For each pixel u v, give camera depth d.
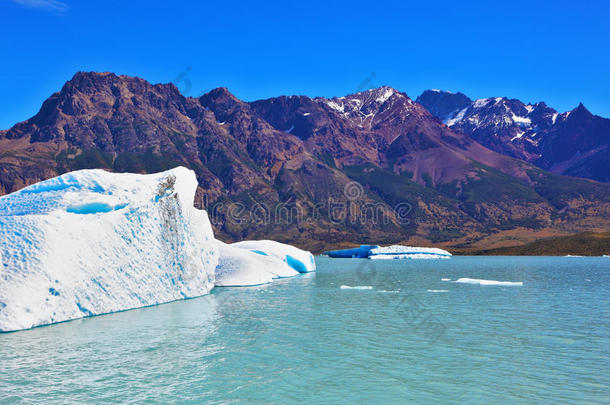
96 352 18.03
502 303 33.28
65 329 21.86
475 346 19.61
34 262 22.45
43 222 23.81
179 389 13.92
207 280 38.03
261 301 34.28
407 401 13.06
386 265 97.25
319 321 25.58
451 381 14.84
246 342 20.22
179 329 22.80
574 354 18.17
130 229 28.70
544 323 25.05
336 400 13.15
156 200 31.27
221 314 27.45
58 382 14.42
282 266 63.53
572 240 148.12
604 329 23.31
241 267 49.59
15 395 13.25
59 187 28.58
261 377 15.20
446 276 62.09
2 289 21.30
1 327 20.55
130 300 28.28
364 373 15.71
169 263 32.28
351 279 57.16
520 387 14.20
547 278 56.75
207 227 38.84
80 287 24.56
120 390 13.76
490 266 87.06
